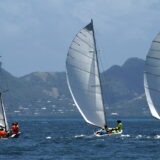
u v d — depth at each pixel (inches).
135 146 6565.0
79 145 6752.0
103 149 6274.6
